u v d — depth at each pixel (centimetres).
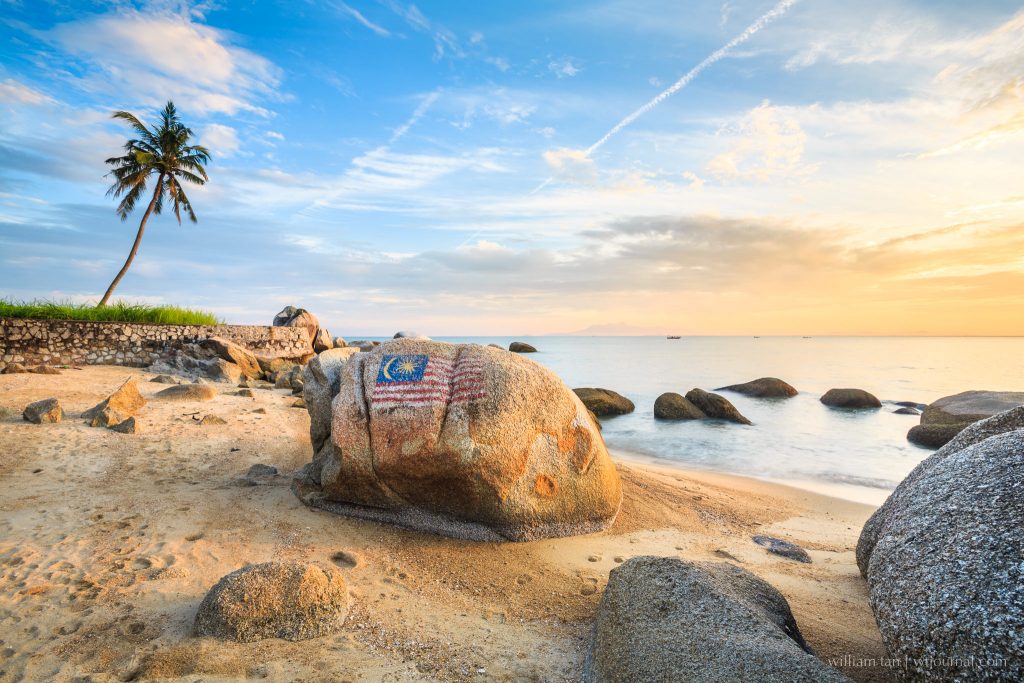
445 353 639
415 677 361
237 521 588
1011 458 292
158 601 430
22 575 457
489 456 576
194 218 3027
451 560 548
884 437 1548
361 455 588
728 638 320
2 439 833
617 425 1727
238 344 2253
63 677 340
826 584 535
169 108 2853
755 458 1290
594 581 520
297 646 383
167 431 964
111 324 1967
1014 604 231
